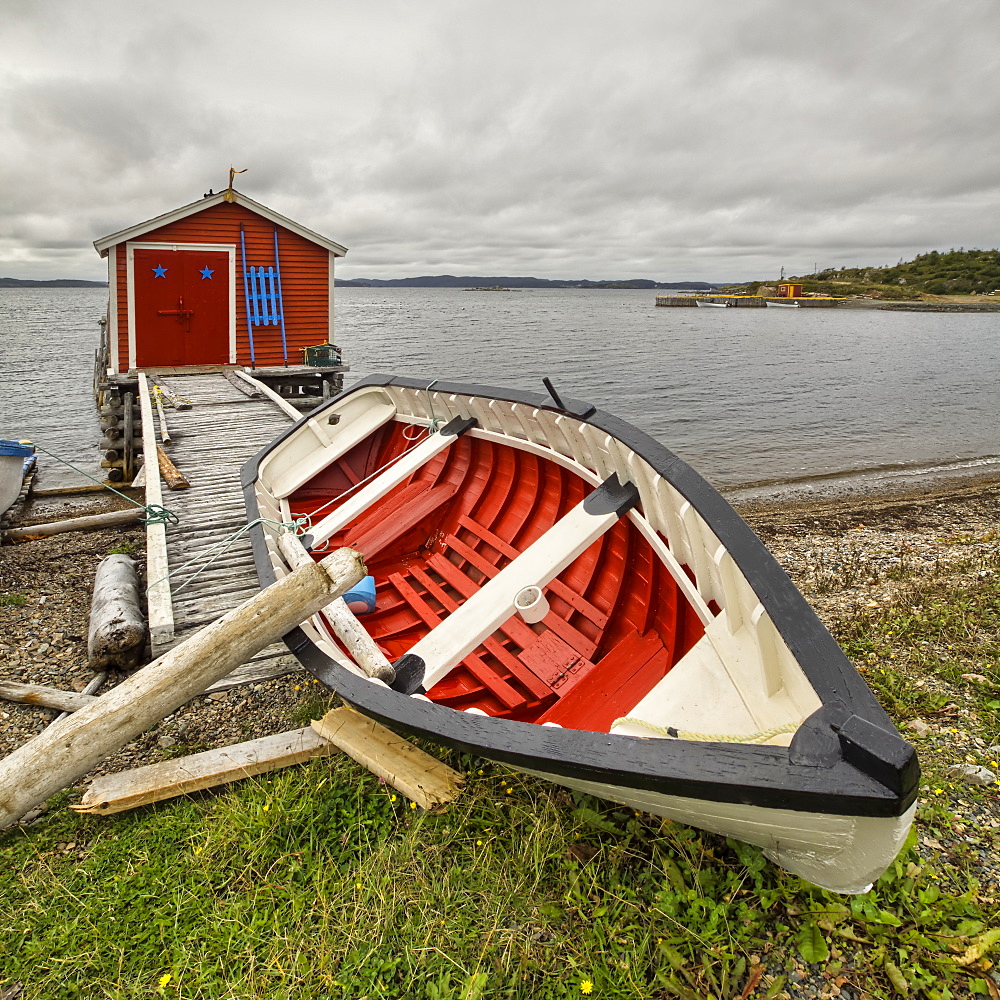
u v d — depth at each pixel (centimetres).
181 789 402
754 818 245
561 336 5903
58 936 316
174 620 550
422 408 716
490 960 301
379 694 334
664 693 321
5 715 503
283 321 1606
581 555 515
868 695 238
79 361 3631
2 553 854
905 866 326
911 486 1378
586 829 365
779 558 888
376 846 364
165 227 1449
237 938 314
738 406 2452
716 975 289
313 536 551
